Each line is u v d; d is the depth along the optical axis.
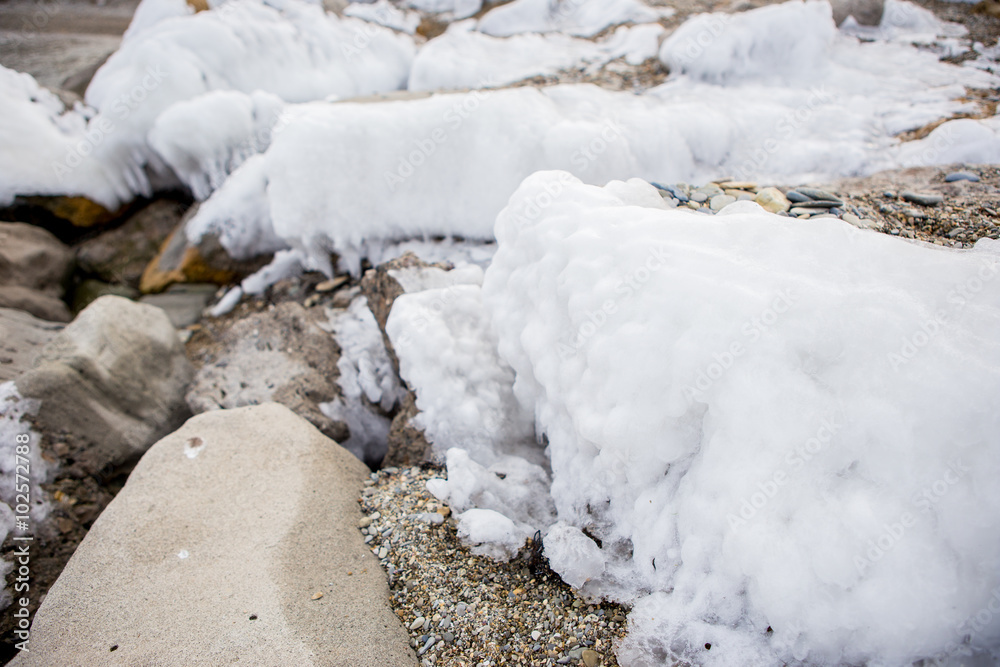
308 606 2.05
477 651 2.00
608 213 2.38
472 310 3.05
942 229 2.97
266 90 5.41
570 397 2.26
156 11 6.00
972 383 1.60
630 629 1.88
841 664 1.66
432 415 2.88
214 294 4.71
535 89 4.23
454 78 5.52
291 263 4.59
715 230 2.12
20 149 4.75
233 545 2.25
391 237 4.14
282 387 3.40
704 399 1.87
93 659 1.91
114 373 3.25
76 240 5.11
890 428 1.64
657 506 2.06
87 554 2.27
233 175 4.73
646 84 5.09
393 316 3.06
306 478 2.56
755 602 1.74
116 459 3.15
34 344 3.72
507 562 2.26
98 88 5.39
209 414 2.89
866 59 5.06
